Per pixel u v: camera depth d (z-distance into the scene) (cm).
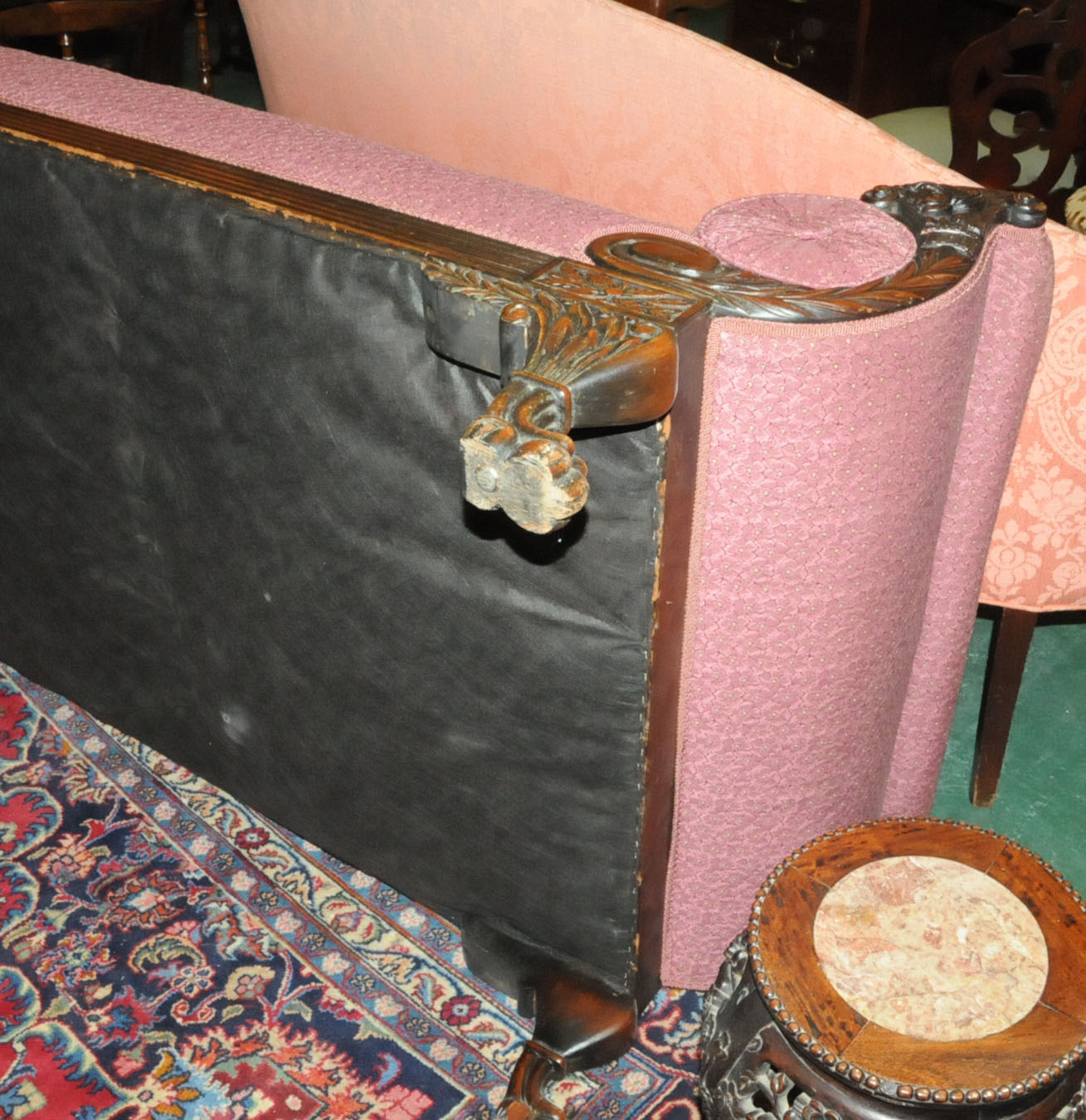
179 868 183
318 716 153
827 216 123
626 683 121
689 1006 167
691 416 108
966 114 261
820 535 119
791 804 140
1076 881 187
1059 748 209
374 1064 159
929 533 132
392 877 164
